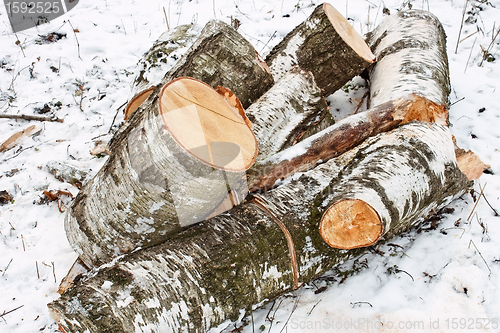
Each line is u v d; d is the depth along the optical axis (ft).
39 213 10.56
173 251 7.05
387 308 7.45
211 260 6.82
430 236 8.76
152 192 7.20
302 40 11.03
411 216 8.12
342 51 10.66
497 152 10.65
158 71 12.15
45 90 14.79
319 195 7.56
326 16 10.61
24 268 9.16
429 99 9.37
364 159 8.06
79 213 8.66
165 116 6.52
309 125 9.67
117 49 16.96
